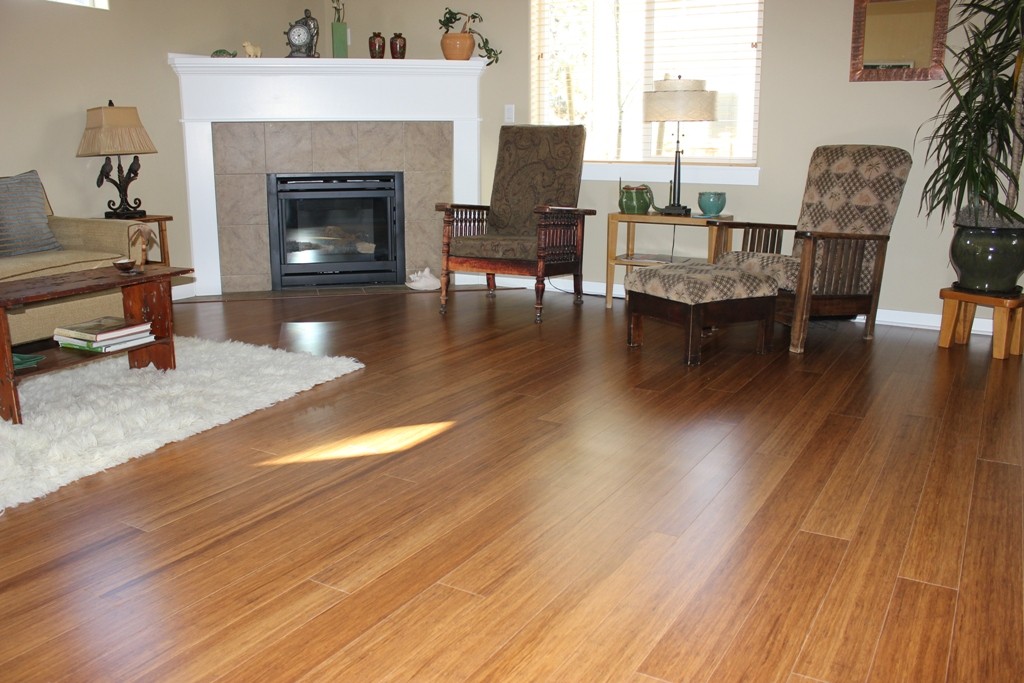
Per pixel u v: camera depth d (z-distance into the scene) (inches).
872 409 126.8
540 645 67.4
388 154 223.5
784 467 104.2
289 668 64.3
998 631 69.2
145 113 201.2
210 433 116.0
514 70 221.8
